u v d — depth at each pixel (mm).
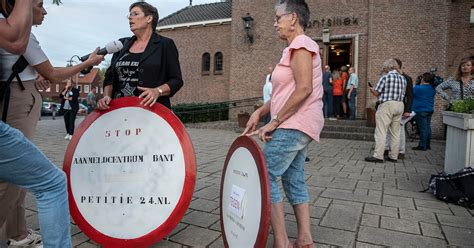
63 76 2230
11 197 1990
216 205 3422
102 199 2385
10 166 1564
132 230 2301
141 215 2320
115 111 2467
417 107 8008
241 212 1978
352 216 3156
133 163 2393
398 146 6160
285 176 2379
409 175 4969
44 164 1670
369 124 10656
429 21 11609
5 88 1935
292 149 2137
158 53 2588
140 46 2668
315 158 6410
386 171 5246
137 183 2365
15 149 1542
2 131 1485
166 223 2275
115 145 2426
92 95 19547
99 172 2418
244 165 1979
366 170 5301
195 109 15312
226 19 16594
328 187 4195
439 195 3660
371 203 3566
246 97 14992
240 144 2049
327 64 13375
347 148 7973
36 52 2029
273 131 2141
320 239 2633
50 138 8992
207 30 17391
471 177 3486
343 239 2639
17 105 2051
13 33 1473
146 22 2611
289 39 2230
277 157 2137
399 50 11984
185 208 2289
